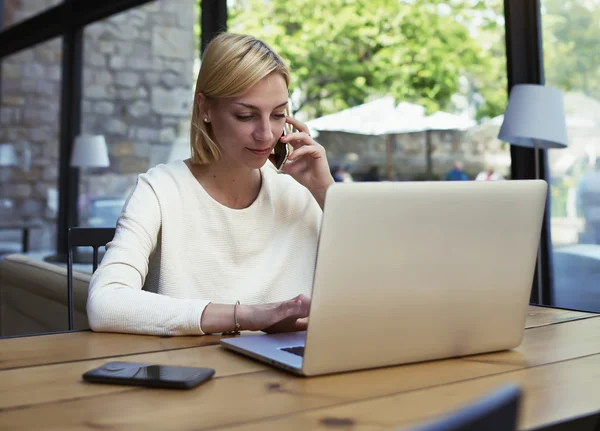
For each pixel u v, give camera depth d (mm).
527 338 1092
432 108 3889
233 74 1308
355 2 4191
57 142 6148
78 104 5867
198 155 1452
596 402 733
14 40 6613
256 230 1495
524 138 2842
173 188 1433
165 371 829
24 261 2848
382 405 719
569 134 3074
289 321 1108
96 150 5289
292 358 884
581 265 3020
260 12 4352
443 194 864
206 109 1426
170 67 4953
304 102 4355
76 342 1049
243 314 1087
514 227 941
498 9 3428
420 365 900
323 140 4500
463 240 895
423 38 3900
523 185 940
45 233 6199
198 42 4660
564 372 867
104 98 5586
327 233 788
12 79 6668
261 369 875
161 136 5055
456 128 3760
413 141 4086
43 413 694
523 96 2695
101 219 5582
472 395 759
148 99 5160
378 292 835
